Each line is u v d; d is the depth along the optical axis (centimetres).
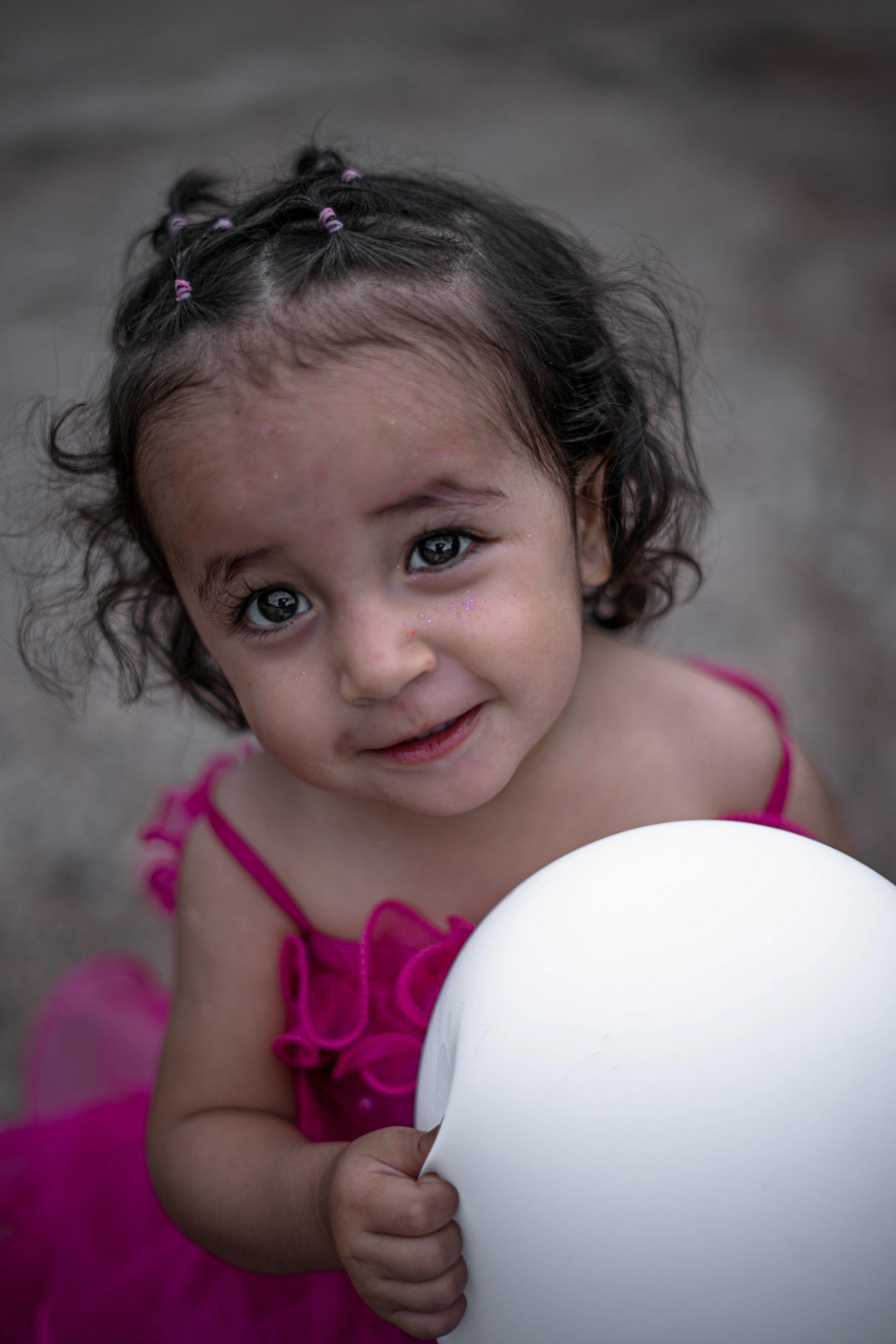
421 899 136
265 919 138
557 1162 85
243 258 113
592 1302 84
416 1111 103
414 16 815
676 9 795
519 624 108
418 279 112
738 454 354
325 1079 138
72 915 239
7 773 272
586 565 136
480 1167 88
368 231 118
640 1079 84
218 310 108
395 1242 90
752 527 326
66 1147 157
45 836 257
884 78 661
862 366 401
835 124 602
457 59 717
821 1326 82
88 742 280
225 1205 121
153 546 127
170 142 592
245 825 139
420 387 104
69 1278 144
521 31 768
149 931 236
